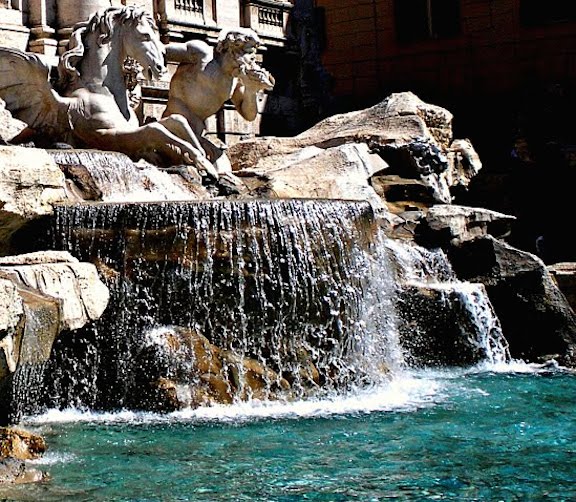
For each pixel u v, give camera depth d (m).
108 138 16.88
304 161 18.67
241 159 21.22
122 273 12.45
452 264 16.98
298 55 28.22
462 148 22.23
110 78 17.30
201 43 18.47
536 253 23.36
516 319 16.27
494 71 29.83
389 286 15.46
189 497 8.57
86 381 12.09
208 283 12.64
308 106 28.17
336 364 13.33
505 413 11.77
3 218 11.80
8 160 11.86
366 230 14.28
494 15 29.77
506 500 8.55
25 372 10.53
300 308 13.18
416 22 31.00
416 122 20.84
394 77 31.39
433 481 9.05
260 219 12.99
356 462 9.62
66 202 12.83
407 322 15.46
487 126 28.62
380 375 13.88
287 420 11.36
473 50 30.11
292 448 10.12
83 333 12.16
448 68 30.52
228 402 12.12
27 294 9.98
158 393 11.90
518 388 13.48
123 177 15.25
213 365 12.29
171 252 12.56
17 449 9.58
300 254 13.20
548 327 16.06
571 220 23.61
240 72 18.30
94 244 12.50
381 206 17.61
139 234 12.54
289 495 8.66
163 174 15.98
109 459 9.66
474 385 13.73
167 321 12.54
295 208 13.34
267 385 12.52
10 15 19.78
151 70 17.28
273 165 20.14
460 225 17.31
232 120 24.94
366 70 31.81
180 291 12.55
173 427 11.00
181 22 23.83
